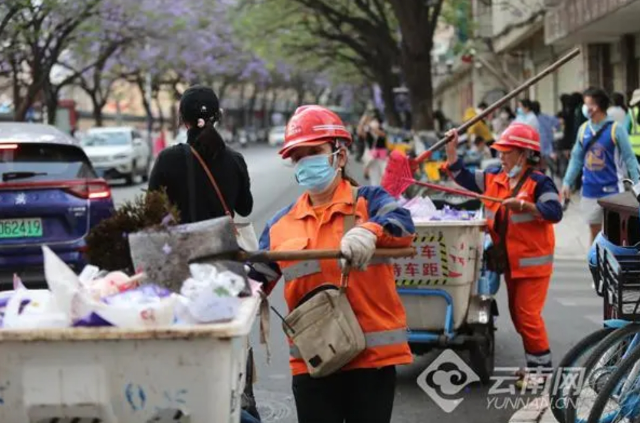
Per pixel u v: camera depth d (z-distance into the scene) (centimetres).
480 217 767
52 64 2531
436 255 724
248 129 9100
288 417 679
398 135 2906
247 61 5516
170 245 372
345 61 5047
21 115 2525
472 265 744
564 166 2283
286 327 432
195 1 3603
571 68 2842
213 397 335
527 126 736
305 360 428
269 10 3722
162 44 3644
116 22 2891
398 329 444
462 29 3350
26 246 924
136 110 7919
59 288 335
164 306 335
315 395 448
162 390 335
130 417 338
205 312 336
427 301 736
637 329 577
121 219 396
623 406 560
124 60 4097
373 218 427
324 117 446
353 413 447
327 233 442
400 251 423
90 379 334
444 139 738
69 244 933
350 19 3428
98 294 347
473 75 4362
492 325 777
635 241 645
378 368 440
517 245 726
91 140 3300
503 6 3244
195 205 547
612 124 1106
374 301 440
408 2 2767
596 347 585
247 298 375
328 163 442
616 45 2292
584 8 1986
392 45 3412
